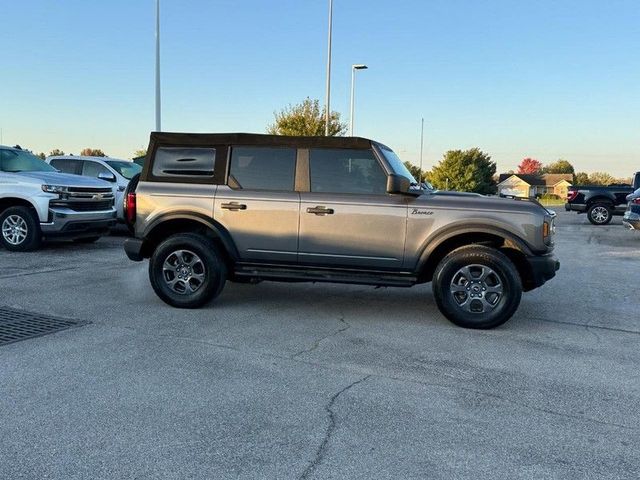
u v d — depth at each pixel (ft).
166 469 9.41
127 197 20.62
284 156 19.75
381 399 12.45
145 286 24.09
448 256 18.44
